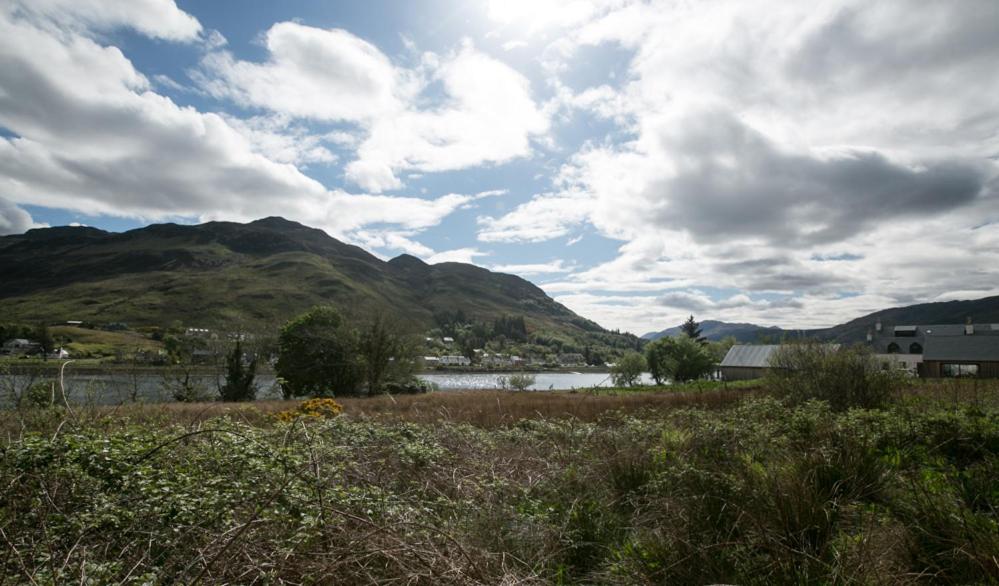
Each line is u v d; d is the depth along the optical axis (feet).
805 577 10.85
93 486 12.17
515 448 25.31
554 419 38.29
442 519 15.08
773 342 199.11
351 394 127.44
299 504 12.09
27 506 11.16
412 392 132.67
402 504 14.66
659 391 106.73
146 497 11.60
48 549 9.65
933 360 166.81
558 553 13.76
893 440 23.95
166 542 10.14
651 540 13.62
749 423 27.58
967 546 11.10
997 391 44.98
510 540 14.05
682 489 16.60
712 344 272.31
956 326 227.81
